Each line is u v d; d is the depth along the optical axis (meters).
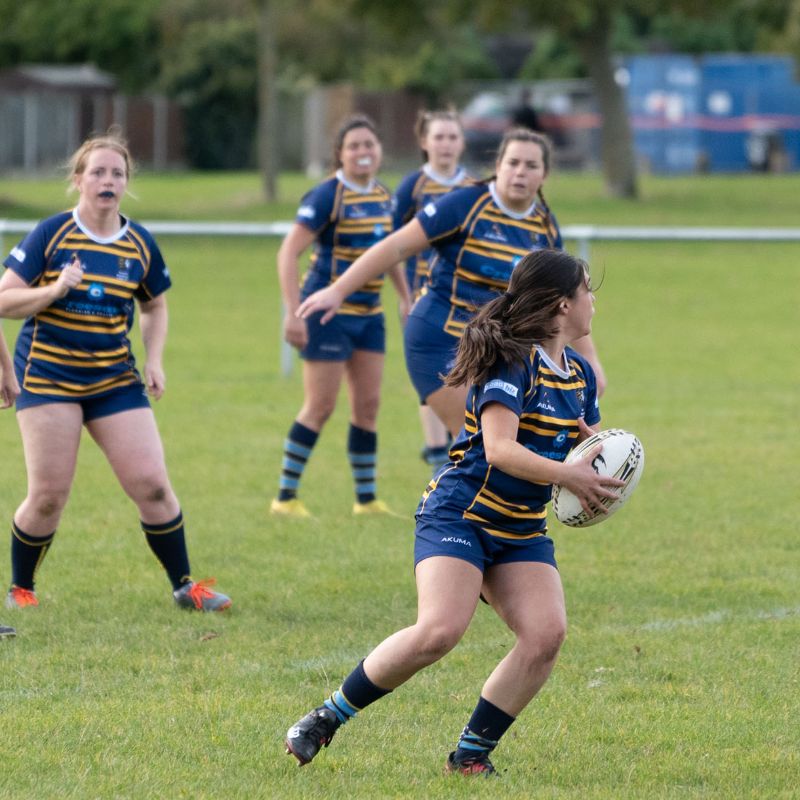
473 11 129.75
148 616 23.80
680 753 17.88
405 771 17.09
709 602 25.03
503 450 16.00
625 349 58.28
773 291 76.75
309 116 187.88
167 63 186.75
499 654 21.98
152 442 23.73
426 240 25.44
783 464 37.16
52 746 17.64
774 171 182.75
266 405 45.22
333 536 29.66
